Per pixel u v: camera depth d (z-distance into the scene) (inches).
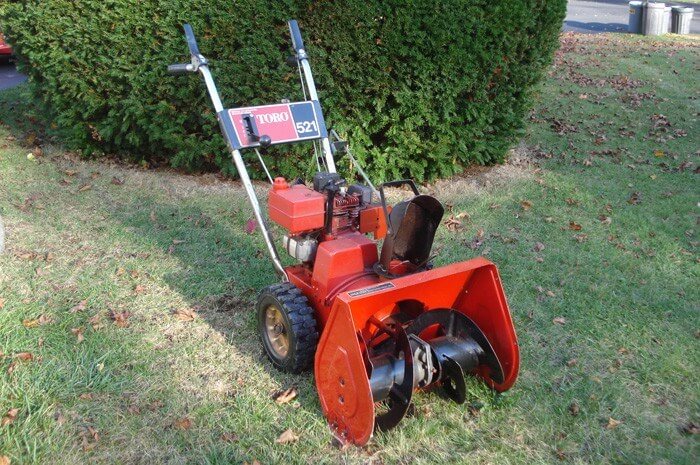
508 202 274.5
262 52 257.9
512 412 145.4
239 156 167.9
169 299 193.0
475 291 147.1
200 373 158.2
